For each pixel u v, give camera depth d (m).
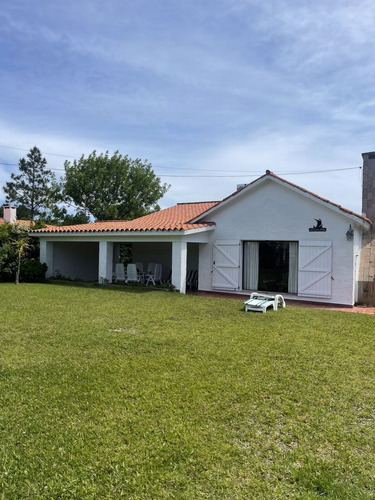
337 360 6.31
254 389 5.01
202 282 16.72
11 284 17.45
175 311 10.59
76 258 21.45
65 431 3.91
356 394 4.93
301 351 6.77
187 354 6.46
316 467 3.39
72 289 15.41
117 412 4.32
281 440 3.83
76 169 45.38
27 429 3.94
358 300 14.16
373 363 6.19
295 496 3.02
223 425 4.08
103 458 3.47
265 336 7.85
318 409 4.49
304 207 14.05
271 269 15.35
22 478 3.20
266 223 14.93
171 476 3.24
